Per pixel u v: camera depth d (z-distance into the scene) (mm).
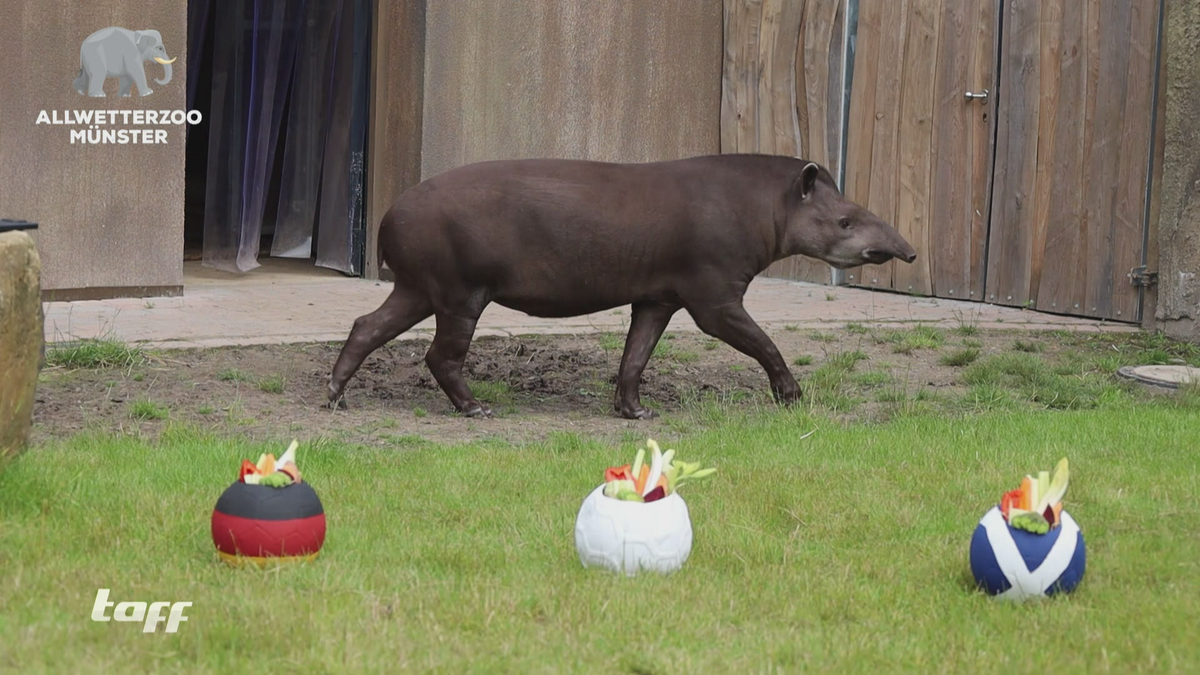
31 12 15352
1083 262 16641
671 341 14789
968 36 17781
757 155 11461
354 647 5758
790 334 15320
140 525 7363
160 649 5676
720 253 11094
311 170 19625
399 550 7199
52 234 15695
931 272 18438
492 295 11094
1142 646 5988
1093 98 16422
